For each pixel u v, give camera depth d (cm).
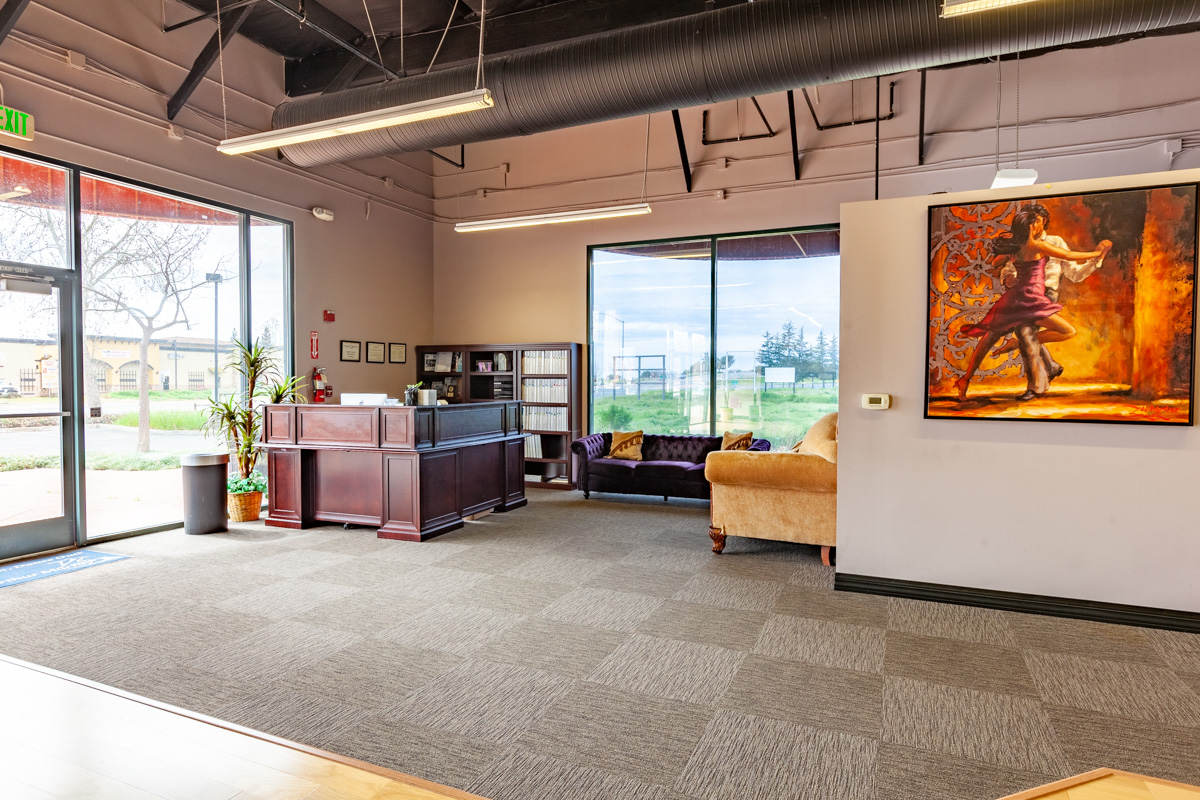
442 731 247
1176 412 360
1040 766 227
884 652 325
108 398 556
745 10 442
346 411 574
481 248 894
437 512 570
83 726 241
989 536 396
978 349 395
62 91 505
